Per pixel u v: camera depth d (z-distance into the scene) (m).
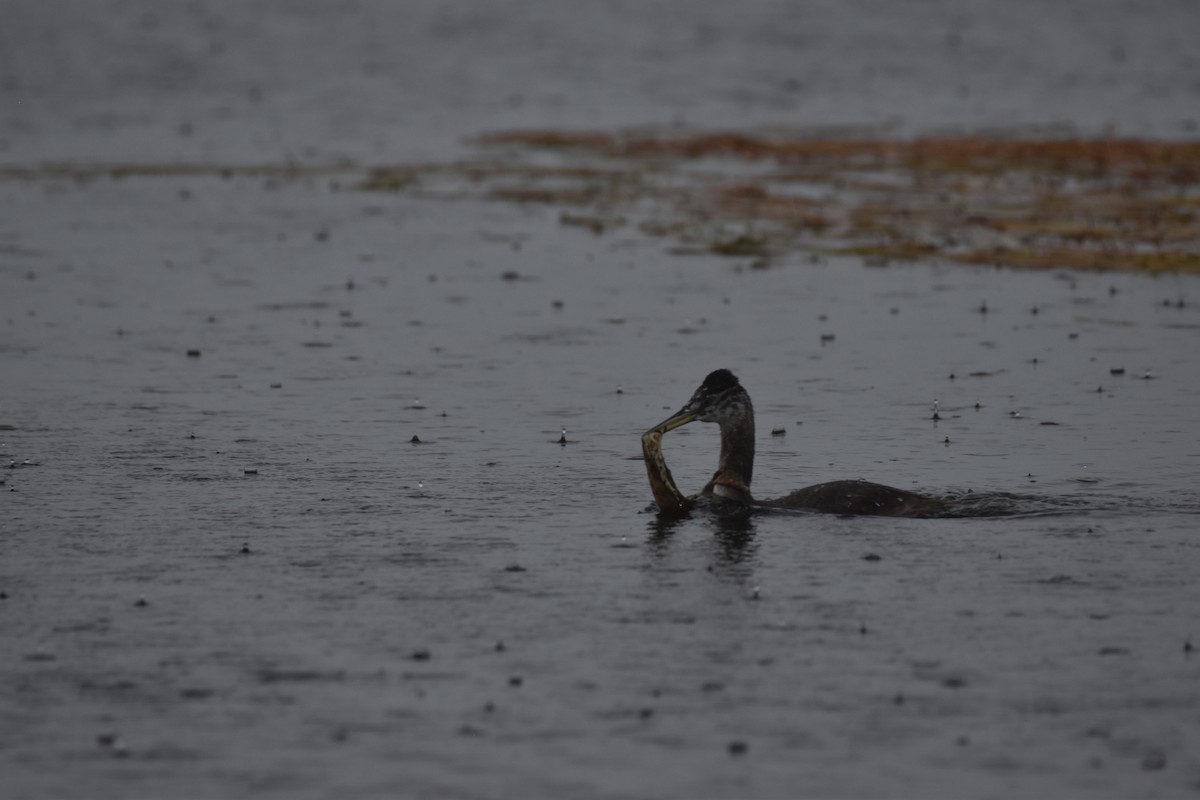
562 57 199.38
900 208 94.56
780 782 24.83
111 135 139.88
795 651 30.06
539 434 48.16
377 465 44.34
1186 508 39.19
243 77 180.88
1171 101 164.38
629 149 126.81
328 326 64.25
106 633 31.14
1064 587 33.44
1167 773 25.03
